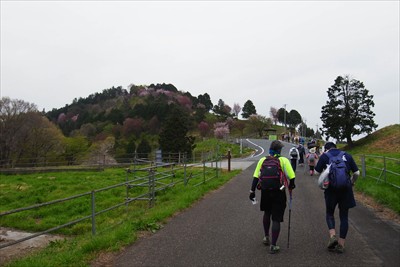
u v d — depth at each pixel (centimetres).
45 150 5956
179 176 1836
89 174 2491
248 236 692
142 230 750
